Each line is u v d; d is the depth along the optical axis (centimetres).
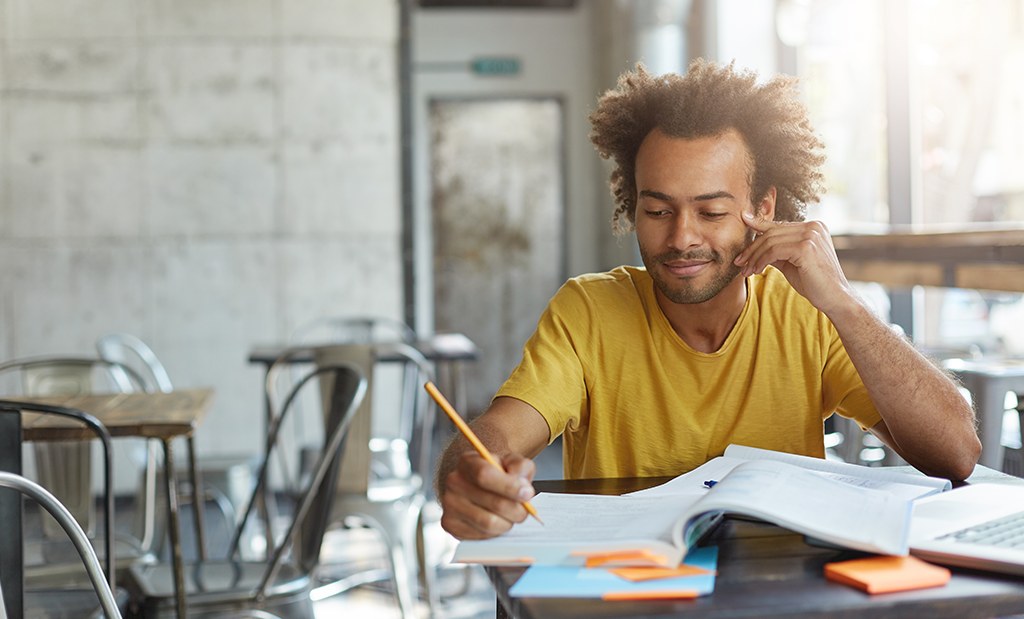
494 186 804
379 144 565
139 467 345
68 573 244
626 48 664
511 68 791
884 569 95
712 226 136
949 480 133
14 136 546
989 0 412
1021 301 396
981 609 90
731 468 132
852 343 135
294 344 556
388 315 568
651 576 94
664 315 152
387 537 314
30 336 550
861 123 516
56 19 546
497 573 99
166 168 555
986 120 417
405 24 564
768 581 95
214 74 555
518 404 145
